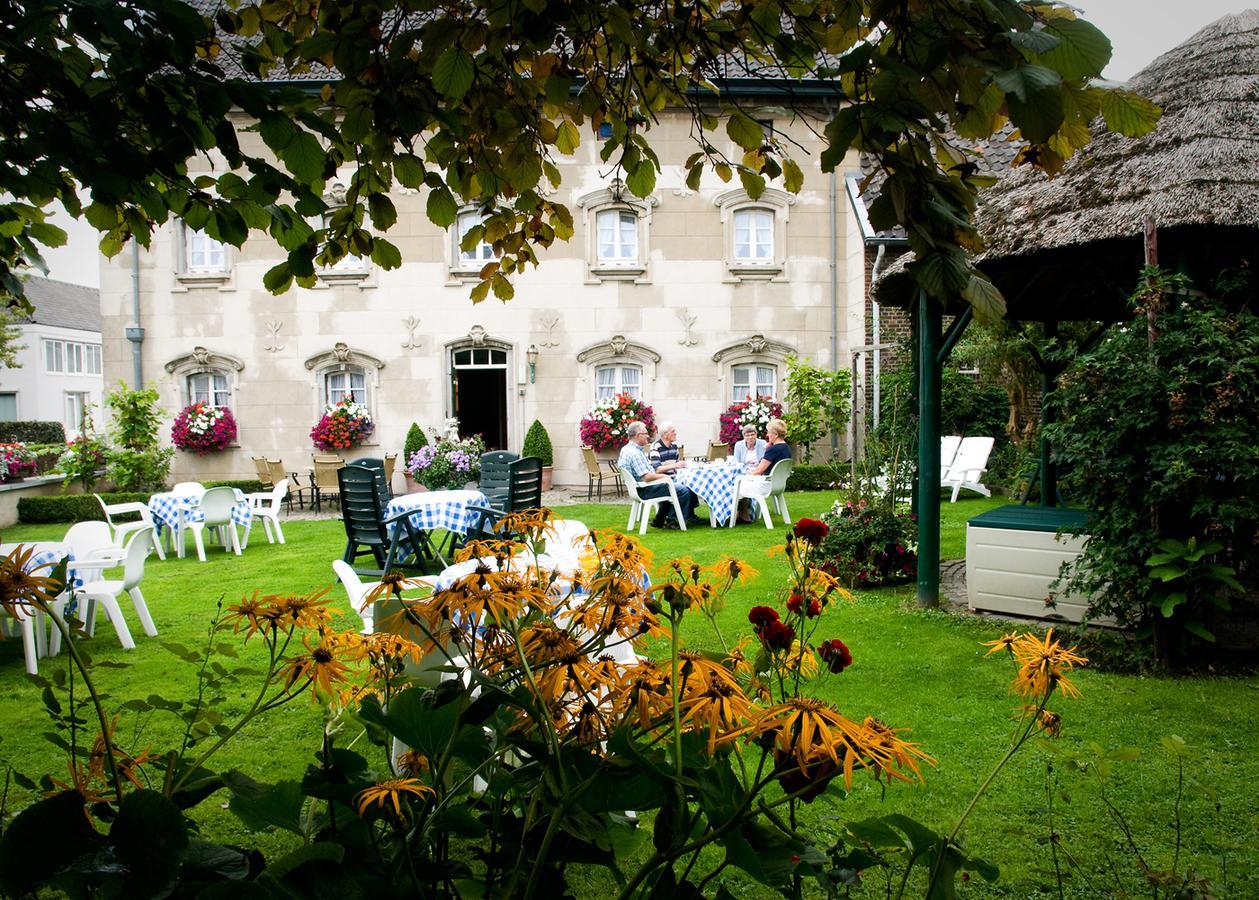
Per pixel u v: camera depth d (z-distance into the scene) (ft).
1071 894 8.29
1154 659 15.47
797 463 48.39
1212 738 12.15
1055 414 26.50
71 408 119.24
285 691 4.68
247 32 7.61
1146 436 15.06
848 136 4.66
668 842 3.76
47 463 56.39
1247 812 9.92
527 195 9.09
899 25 4.73
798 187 7.93
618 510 39.78
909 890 8.36
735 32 7.11
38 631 17.51
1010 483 41.93
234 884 3.67
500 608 3.95
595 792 4.11
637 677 4.03
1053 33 4.18
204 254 50.37
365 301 49.65
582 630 4.56
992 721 12.92
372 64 6.51
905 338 41.63
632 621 4.37
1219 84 18.25
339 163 7.75
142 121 6.72
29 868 3.67
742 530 32.76
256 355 49.85
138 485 45.32
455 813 4.38
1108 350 15.44
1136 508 15.20
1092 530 15.83
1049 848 9.19
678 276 49.62
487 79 7.84
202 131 6.62
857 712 13.39
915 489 25.23
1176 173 16.28
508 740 4.30
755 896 8.39
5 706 14.34
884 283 23.84
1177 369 14.46
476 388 74.08
